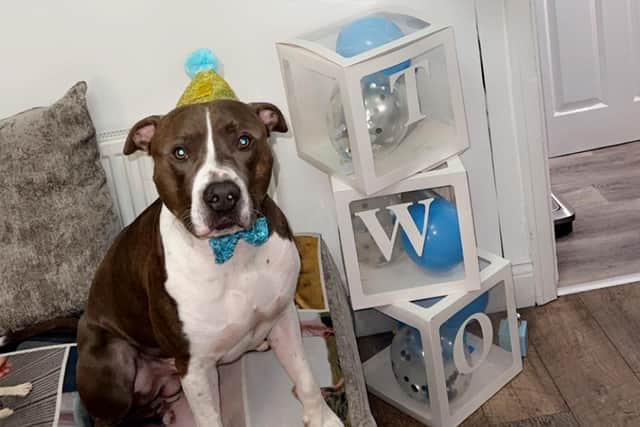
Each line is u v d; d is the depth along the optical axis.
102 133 2.14
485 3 2.16
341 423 1.64
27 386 1.78
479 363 2.11
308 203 2.30
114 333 1.73
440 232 1.98
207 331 1.52
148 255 1.59
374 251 2.07
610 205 2.92
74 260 1.95
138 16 2.09
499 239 2.40
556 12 3.10
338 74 1.76
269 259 1.53
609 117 3.25
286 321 1.63
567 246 2.73
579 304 2.43
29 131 1.95
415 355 2.07
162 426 1.74
